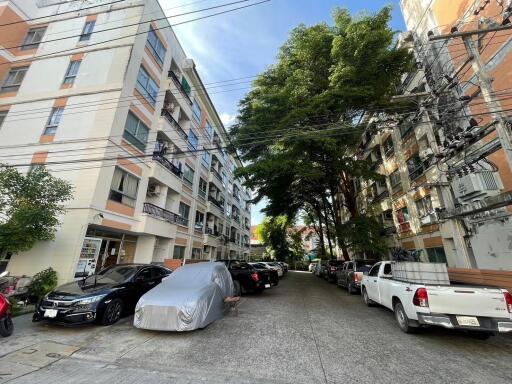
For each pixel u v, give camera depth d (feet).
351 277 42.16
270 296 38.01
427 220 44.19
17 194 28.45
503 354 15.66
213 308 20.66
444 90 30.83
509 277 21.77
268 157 52.47
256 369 13.35
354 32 42.55
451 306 16.84
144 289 25.59
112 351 15.40
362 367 13.74
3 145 41.93
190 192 70.08
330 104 44.68
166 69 57.77
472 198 28.32
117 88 41.96
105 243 43.14
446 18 40.24
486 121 32.89
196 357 14.71
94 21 48.78
